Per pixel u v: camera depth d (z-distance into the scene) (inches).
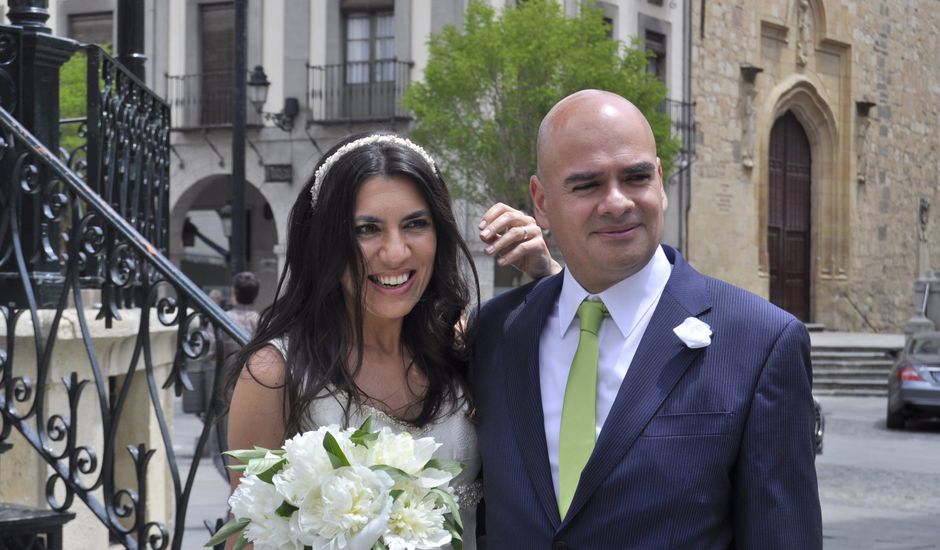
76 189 168.1
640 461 102.3
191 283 160.4
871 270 1428.4
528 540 106.5
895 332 1475.1
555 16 832.3
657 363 105.0
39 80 196.9
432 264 119.3
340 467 100.3
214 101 1042.7
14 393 172.6
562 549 104.0
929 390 669.3
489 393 115.6
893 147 1471.5
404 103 846.5
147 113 243.4
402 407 121.7
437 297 122.7
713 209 1205.1
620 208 103.5
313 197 118.4
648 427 103.2
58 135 200.5
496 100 826.8
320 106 1009.5
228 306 654.5
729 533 103.6
